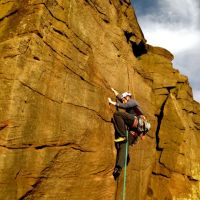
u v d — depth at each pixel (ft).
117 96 36.96
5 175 27.17
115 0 48.42
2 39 32.48
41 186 30.19
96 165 35.70
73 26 36.24
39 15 31.78
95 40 40.65
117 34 45.98
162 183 55.52
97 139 36.37
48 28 32.78
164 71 63.10
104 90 39.01
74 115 33.88
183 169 57.72
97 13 42.57
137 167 46.39
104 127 37.81
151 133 52.54
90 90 36.60
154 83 60.80
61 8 34.86
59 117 32.17
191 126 64.69
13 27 32.58
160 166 56.29
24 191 28.60
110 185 36.78
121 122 33.37
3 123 27.84
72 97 34.01
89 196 34.71
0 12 35.86
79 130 34.22
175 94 63.62
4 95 28.45
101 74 39.50
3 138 27.55
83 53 36.96
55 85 32.22
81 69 35.91
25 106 29.04
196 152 63.21
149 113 52.49
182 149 58.29
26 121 28.96
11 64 29.19
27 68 29.78
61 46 33.83
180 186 56.90
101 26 42.65
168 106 59.41
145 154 49.52
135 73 49.29
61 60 33.40
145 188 50.11
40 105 30.42
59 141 31.89
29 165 29.09
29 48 30.37
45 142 30.50
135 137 34.27
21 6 33.94
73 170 33.22
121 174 41.81
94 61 38.63
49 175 30.91
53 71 32.22
